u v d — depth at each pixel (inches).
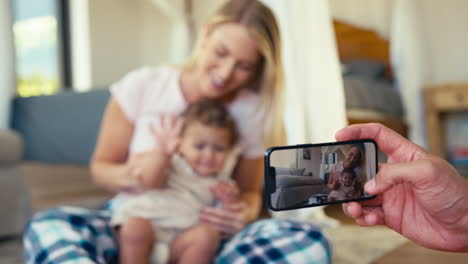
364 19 83.0
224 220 37.3
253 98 41.9
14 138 56.9
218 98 41.5
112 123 43.8
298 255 29.8
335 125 45.6
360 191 13.8
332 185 13.4
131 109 43.3
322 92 46.1
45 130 72.9
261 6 41.8
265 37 41.4
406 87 91.0
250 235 34.4
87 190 58.4
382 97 78.6
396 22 90.5
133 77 44.4
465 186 12.8
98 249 32.7
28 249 30.9
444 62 95.1
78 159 67.5
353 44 80.2
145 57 125.6
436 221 14.6
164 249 33.8
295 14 48.0
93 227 34.1
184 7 99.7
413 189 14.5
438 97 90.4
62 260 27.5
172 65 44.9
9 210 56.3
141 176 37.5
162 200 36.3
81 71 115.0
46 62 113.3
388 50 90.7
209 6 95.9
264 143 42.4
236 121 41.4
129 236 32.3
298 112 45.3
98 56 116.4
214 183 38.9
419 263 14.6
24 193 57.8
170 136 40.0
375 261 15.7
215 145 39.4
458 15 92.2
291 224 33.4
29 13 109.4
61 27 115.3
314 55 47.1
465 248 14.2
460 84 88.7
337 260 30.0
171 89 42.8
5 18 84.4
